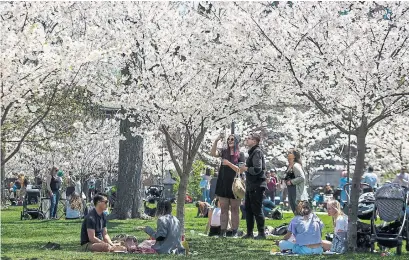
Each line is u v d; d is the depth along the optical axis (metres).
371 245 13.84
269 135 38.47
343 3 15.12
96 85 18.12
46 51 13.99
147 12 17.95
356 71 14.16
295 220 13.50
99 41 16.41
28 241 16.12
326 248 14.18
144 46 17.55
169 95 17.36
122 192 24.62
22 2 14.54
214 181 24.55
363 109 13.98
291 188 16.41
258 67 15.42
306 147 37.62
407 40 15.11
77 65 14.25
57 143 31.58
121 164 24.73
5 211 31.17
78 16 17.94
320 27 14.81
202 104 16.73
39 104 19.41
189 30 18.05
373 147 34.88
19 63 14.26
